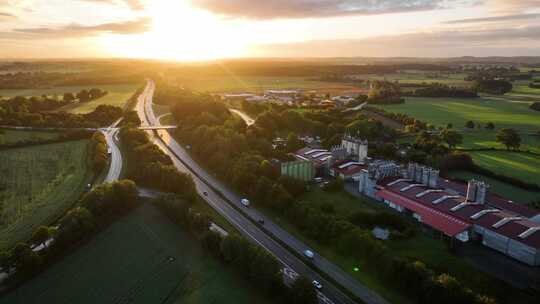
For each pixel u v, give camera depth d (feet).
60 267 403.13
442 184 604.49
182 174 586.45
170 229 474.49
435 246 429.79
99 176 653.71
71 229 436.35
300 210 489.26
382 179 591.37
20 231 464.65
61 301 355.15
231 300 350.43
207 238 422.82
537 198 570.87
